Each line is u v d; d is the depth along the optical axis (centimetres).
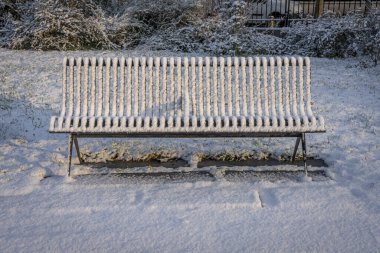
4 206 413
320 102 787
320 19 1383
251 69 510
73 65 503
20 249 346
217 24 1349
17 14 1484
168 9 1453
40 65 1053
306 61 511
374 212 402
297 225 383
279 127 479
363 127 657
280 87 511
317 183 464
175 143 579
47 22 1292
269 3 1703
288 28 1429
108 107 497
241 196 432
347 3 1786
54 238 362
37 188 450
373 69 1073
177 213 401
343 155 540
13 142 583
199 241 359
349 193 441
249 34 1347
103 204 415
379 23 1183
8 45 1334
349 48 1248
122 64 505
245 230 374
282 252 345
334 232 372
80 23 1326
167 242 357
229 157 539
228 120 479
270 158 542
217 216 396
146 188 453
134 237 364
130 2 1531
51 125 476
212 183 463
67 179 471
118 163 523
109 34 1370
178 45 1355
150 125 477
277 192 442
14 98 790
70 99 499
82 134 484
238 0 1359
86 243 355
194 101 501
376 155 543
